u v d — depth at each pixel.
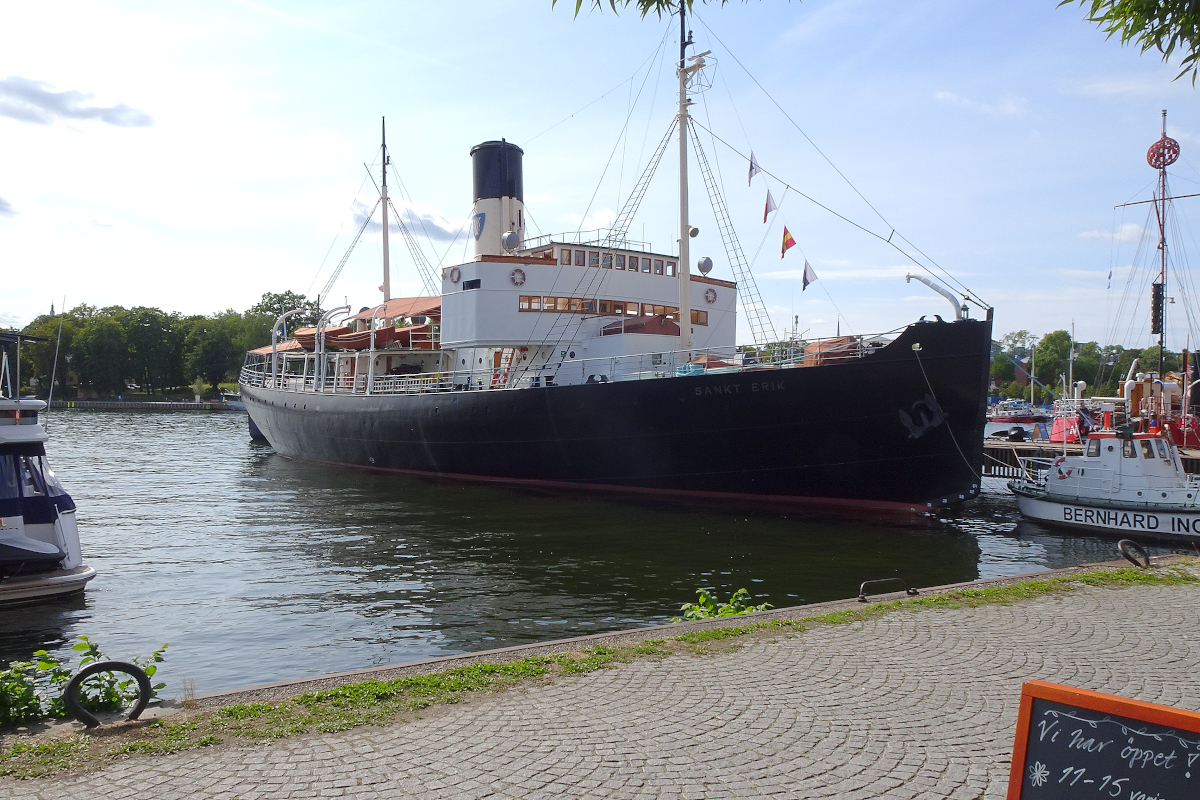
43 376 111.81
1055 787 3.74
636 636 9.12
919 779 5.46
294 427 41.69
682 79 26.92
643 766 5.64
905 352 21.20
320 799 5.14
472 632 12.59
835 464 23.00
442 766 5.64
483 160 37.06
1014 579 12.23
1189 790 3.36
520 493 27.72
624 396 25.25
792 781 5.42
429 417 31.42
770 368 23.02
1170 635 9.09
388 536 20.53
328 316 40.22
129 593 14.92
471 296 30.28
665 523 22.03
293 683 7.46
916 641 8.83
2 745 6.08
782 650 8.50
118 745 6.00
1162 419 30.50
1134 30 5.39
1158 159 38.09
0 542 13.76
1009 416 64.62
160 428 70.75
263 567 17.14
